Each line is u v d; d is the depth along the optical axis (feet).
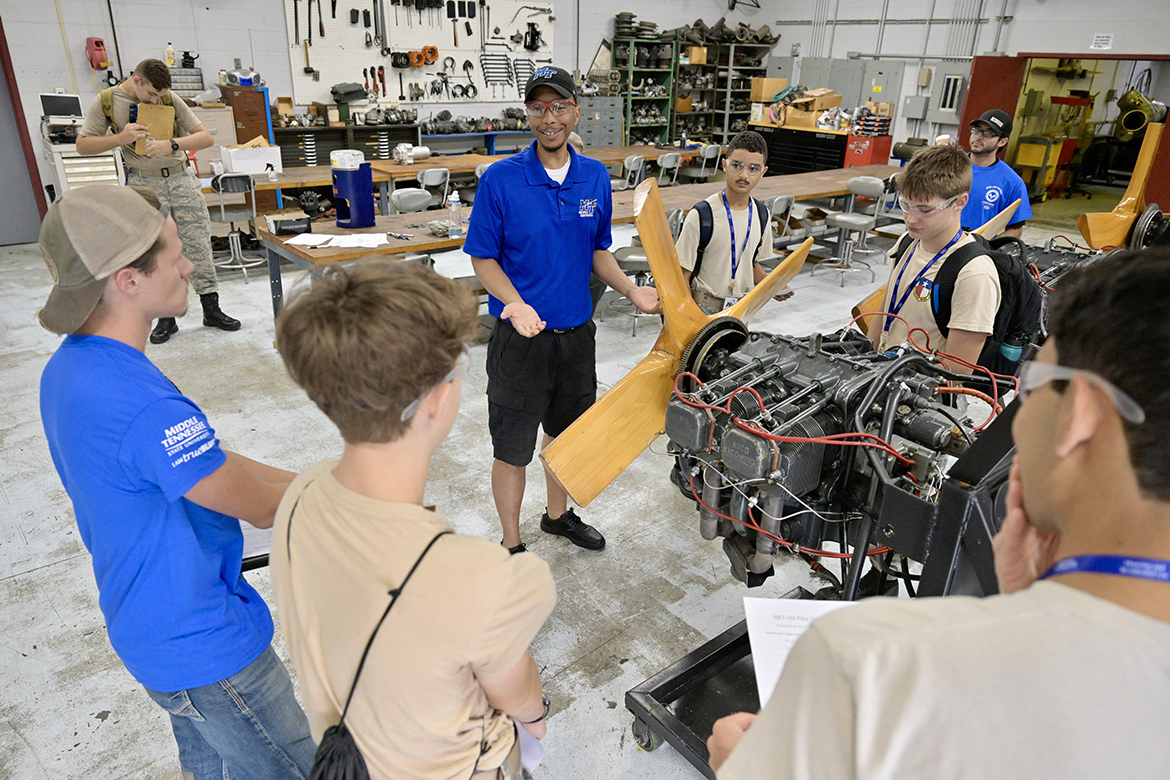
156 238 3.35
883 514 4.41
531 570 2.53
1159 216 12.64
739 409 5.64
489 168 7.02
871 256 24.03
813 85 36.76
